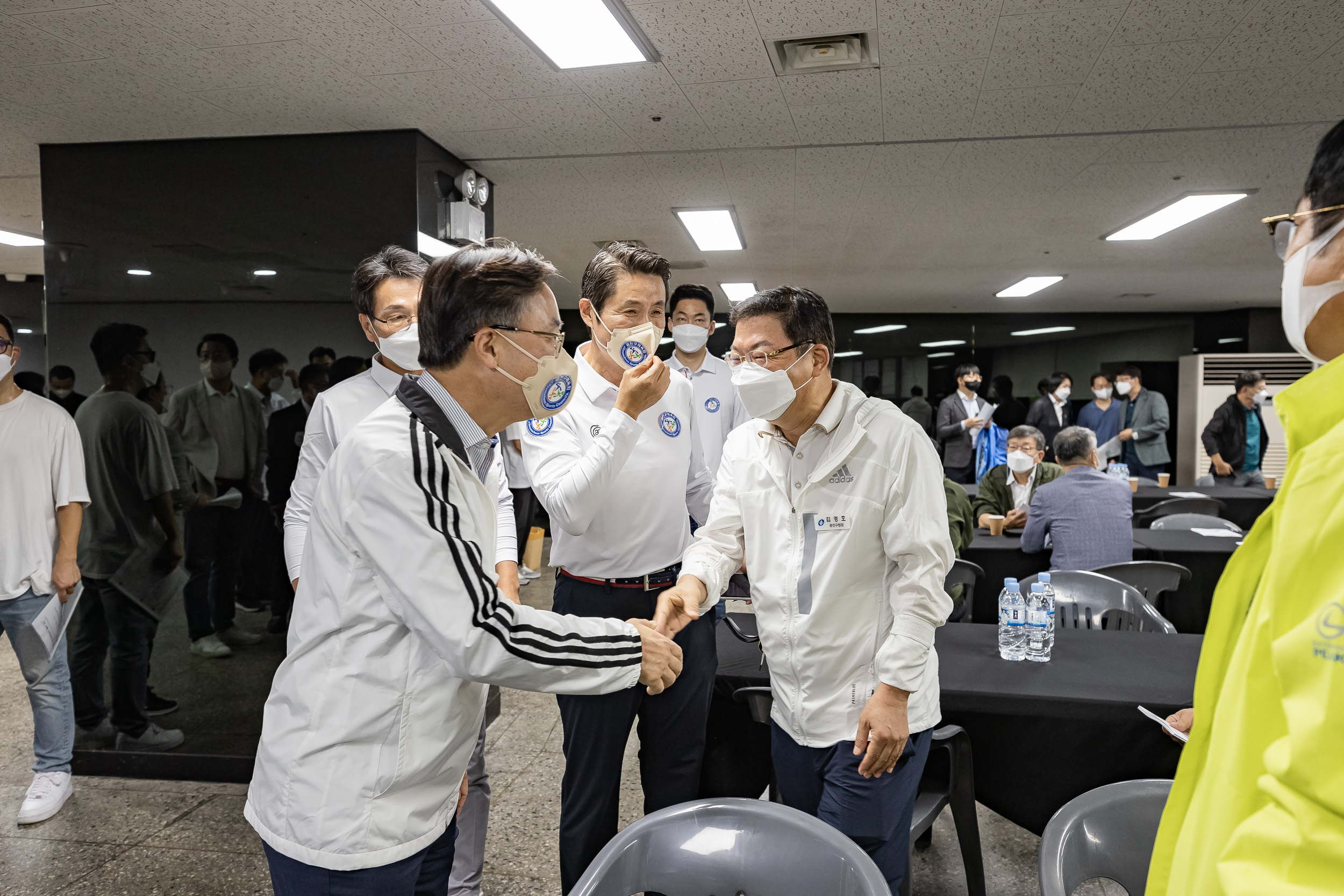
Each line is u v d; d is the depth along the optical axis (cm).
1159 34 246
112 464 311
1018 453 419
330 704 100
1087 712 179
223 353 318
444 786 108
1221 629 77
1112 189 427
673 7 226
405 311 191
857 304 923
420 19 230
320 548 103
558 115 312
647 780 171
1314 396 64
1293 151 363
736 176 403
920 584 138
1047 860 110
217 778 298
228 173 322
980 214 485
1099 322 984
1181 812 80
